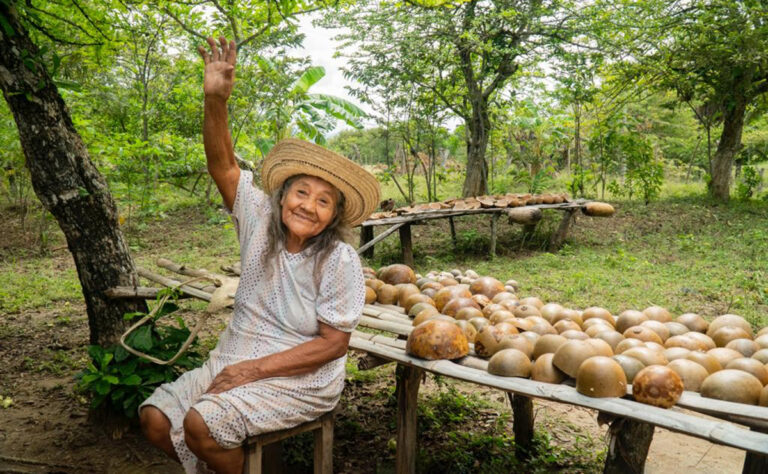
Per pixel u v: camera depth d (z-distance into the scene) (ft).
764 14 38.83
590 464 10.78
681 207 41.34
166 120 43.37
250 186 8.69
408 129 44.11
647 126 71.97
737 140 44.11
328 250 8.04
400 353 9.09
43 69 11.25
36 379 14.93
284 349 8.11
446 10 38.60
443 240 34.99
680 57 41.39
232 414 7.41
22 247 33.06
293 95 25.11
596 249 32.22
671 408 7.15
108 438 11.80
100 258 12.14
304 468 10.77
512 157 54.34
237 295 8.41
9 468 10.57
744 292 22.50
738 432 6.18
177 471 10.61
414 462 9.70
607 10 38.73
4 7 10.84
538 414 13.21
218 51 8.50
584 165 60.95
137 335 11.53
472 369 8.39
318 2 17.95
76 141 11.79
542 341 8.47
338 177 7.95
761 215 38.75
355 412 13.25
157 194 40.14
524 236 33.24
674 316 19.89
